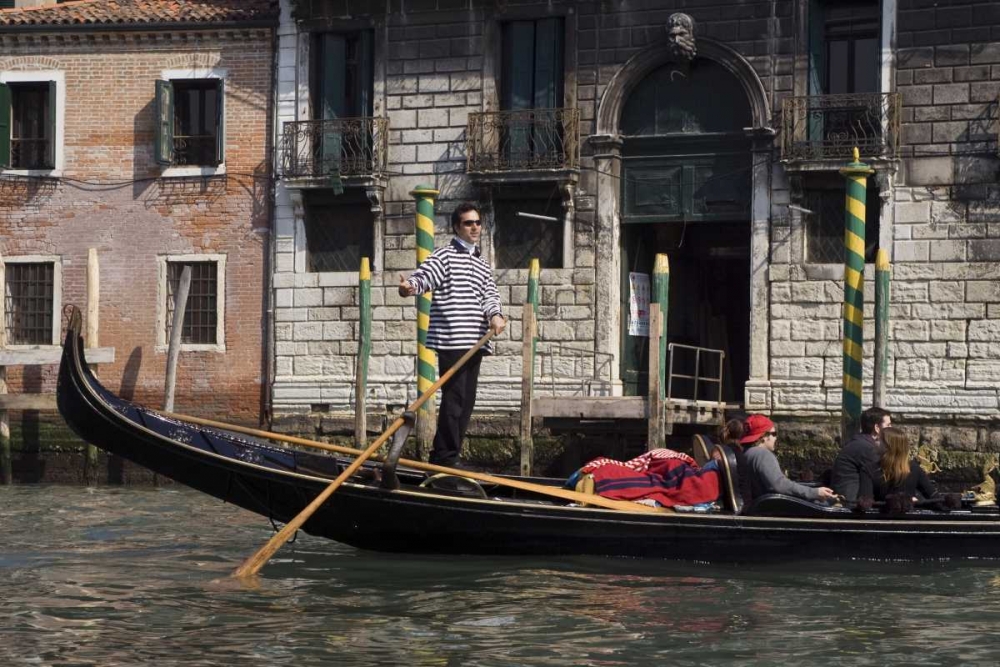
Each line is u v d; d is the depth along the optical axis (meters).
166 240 24.88
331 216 24.33
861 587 11.07
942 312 21.27
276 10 24.41
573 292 22.95
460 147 23.56
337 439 23.84
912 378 21.38
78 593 10.73
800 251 21.95
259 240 24.52
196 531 14.93
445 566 11.88
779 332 21.98
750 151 22.30
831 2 21.92
